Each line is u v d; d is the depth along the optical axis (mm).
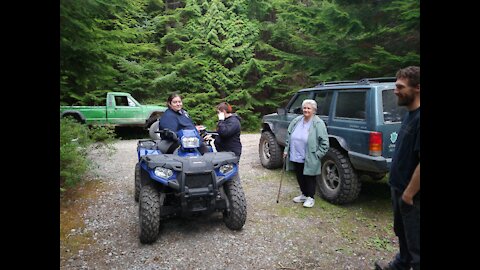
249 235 3926
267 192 5551
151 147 4723
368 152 4320
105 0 4660
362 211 4668
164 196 3805
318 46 8641
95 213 4547
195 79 15367
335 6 7520
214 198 3730
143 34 14969
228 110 5109
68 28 4297
